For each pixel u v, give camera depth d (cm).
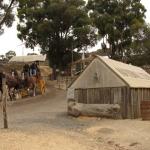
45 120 2961
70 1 7931
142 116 2936
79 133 2425
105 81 3175
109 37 8475
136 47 8750
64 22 7831
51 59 8050
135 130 2531
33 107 3903
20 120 2939
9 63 7056
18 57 7300
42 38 7900
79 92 3275
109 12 8694
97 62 3228
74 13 7800
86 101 3247
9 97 4525
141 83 3322
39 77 5369
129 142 2217
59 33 7950
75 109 3177
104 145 2098
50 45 7944
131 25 8494
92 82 3234
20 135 2078
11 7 3766
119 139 2291
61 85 6406
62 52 8012
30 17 7938
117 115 3069
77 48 8112
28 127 2497
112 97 3131
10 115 3284
